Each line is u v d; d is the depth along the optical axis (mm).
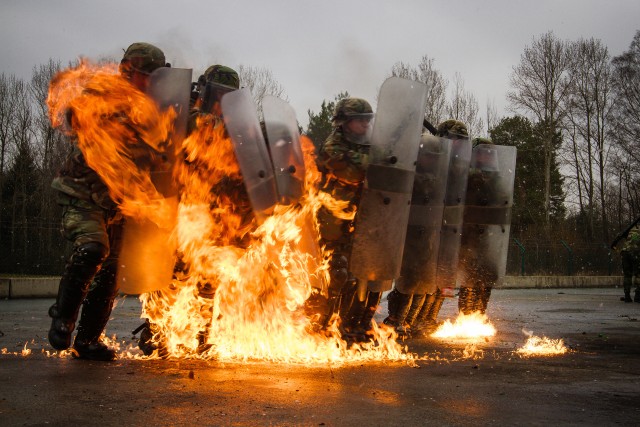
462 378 4934
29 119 28359
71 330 5410
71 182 5355
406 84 6465
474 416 3689
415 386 4551
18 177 27938
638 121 48375
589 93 48375
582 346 7242
